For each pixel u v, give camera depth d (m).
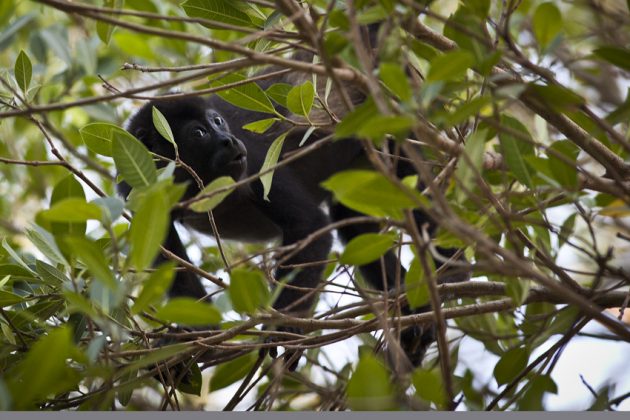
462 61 4.30
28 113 4.32
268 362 8.70
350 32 4.51
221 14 6.51
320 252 8.62
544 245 6.01
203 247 9.51
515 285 5.44
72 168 5.83
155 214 4.39
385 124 3.90
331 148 9.92
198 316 4.61
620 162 6.21
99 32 6.50
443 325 4.97
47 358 4.34
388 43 4.72
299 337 6.86
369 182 4.26
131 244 4.65
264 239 10.06
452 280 8.79
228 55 9.12
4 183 11.69
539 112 5.98
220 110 9.77
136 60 10.34
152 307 6.86
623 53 5.35
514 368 6.39
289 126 9.53
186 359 7.09
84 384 6.25
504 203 6.09
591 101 10.24
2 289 6.59
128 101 10.93
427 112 4.51
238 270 4.69
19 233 10.38
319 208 9.33
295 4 4.88
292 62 4.57
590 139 5.87
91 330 5.54
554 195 6.43
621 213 6.81
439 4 11.91
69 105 4.32
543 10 5.40
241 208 9.56
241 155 8.66
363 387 4.39
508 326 8.37
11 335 6.32
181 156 8.74
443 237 4.94
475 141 4.93
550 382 6.02
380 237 5.05
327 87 6.66
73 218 4.65
